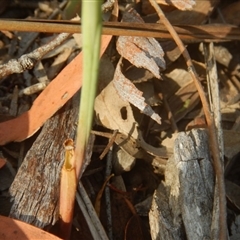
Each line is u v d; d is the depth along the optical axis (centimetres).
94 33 27
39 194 37
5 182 40
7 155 41
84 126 31
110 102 42
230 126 46
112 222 41
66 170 33
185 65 47
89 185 42
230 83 49
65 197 34
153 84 46
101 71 43
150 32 42
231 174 45
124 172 43
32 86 44
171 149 44
